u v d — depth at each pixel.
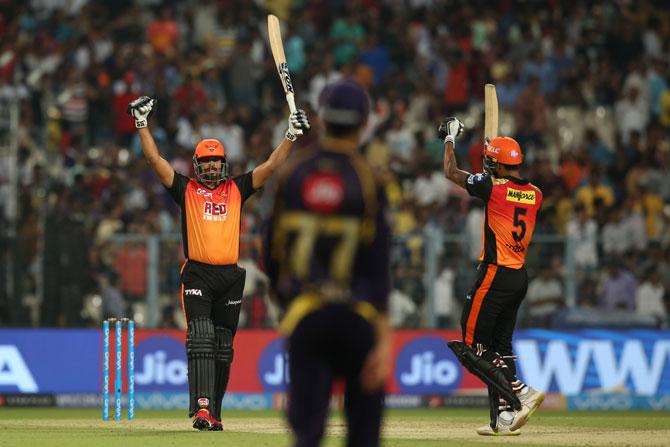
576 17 95.00
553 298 60.91
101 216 68.69
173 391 57.47
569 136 84.94
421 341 58.84
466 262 59.78
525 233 35.19
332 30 90.81
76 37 87.00
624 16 93.50
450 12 94.81
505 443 32.78
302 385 18.25
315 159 18.52
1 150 75.50
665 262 63.44
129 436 33.84
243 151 78.94
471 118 84.88
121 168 74.75
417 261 59.69
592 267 61.78
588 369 59.66
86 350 57.50
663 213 75.56
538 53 88.00
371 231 18.38
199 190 35.81
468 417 48.28
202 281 35.62
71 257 59.03
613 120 87.06
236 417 47.56
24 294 59.62
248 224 63.19
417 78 88.31
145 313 58.78
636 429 39.12
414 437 35.00
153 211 66.38
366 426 18.77
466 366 35.50
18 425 39.75
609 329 60.22
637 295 62.41
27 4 91.25
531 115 83.25
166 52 87.75
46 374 57.28
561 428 39.59
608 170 79.62
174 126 78.94
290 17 93.25
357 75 84.44
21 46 84.12
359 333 18.20
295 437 18.12
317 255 18.34
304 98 84.50
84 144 80.69
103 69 83.50
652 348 60.34
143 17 94.50
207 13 91.69
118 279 58.75
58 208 65.62
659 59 89.56
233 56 84.69
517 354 59.00
